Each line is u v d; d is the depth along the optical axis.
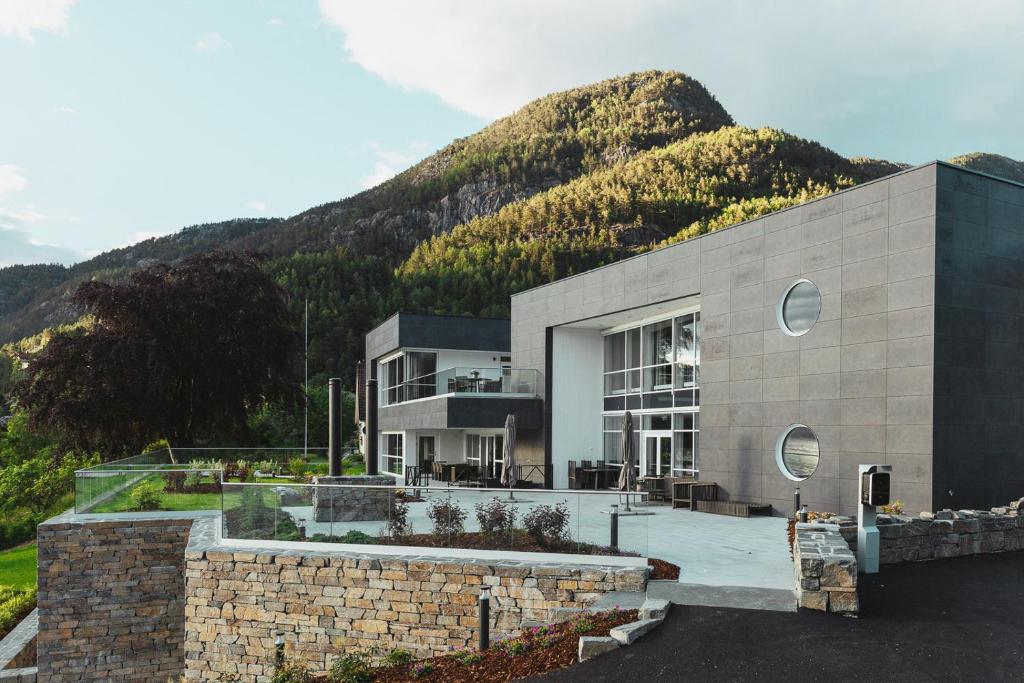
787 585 9.85
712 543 13.39
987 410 15.37
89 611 15.55
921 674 6.67
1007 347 15.74
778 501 18.05
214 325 31.17
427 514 11.71
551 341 27.50
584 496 10.94
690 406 22.41
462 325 35.94
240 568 12.09
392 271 137.00
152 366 29.30
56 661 15.37
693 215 153.12
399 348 35.56
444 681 7.97
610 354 27.59
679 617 8.45
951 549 12.03
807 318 17.66
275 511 12.58
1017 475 15.70
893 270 15.63
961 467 14.94
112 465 17.86
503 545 11.28
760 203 142.00
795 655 7.19
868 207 16.22
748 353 19.16
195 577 12.38
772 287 18.52
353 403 57.97
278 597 11.80
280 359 33.34
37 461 34.44
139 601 15.77
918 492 14.87
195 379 31.17
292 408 34.91
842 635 7.76
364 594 11.26
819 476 17.03
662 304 22.58
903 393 15.27
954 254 15.08
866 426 16.00
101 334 30.31
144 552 15.84
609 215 155.00
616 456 26.88
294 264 129.38
